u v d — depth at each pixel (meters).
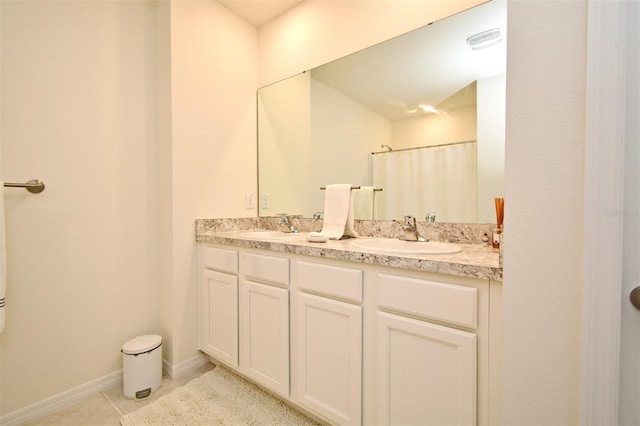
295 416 1.42
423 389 1.01
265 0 2.01
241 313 1.63
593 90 0.61
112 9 1.70
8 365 1.38
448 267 0.94
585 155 0.62
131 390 1.56
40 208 1.46
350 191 1.74
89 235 1.62
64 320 1.54
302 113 2.05
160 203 1.87
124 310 1.75
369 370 1.15
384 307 1.10
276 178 2.19
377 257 1.10
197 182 1.90
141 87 1.81
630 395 0.61
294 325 1.40
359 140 1.81
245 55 2.20
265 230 2.23
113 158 1.70
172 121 1.77
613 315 0.61
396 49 1.66
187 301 1.85
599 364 0.62
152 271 1.86
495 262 0.94
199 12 1.91
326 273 1.26
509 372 0.74
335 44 1.88
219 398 1.56
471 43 1.44
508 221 0.74
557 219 0.67
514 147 0.72
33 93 1.43
